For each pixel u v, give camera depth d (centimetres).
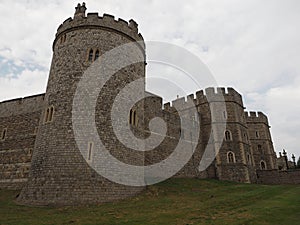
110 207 1224
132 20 1856
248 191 1791
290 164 5062
